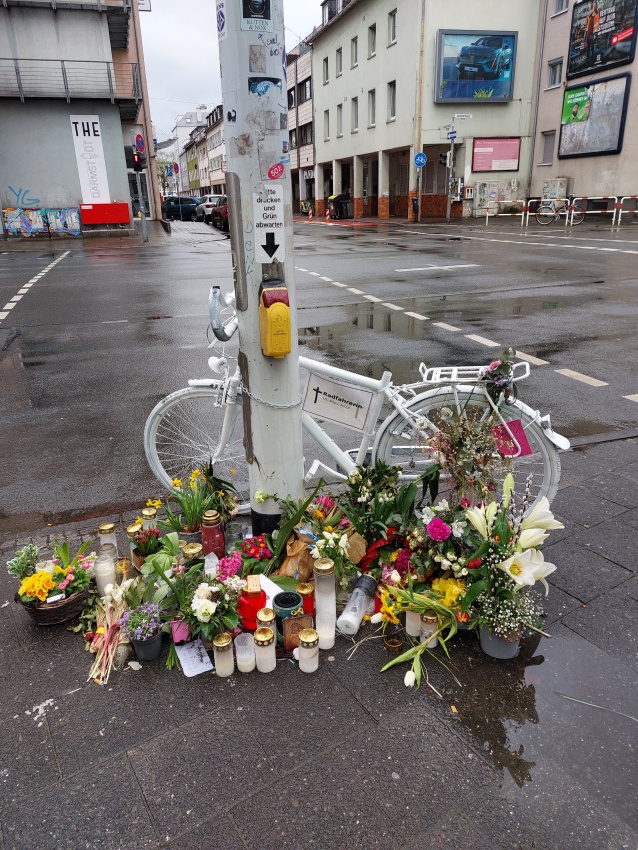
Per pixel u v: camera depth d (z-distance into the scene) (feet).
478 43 98.84
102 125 87.35
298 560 10.12
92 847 6.40
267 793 6.92
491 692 8.32
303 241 78.48
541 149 104.22
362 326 30.89
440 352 25.79
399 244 69.97
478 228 89.71
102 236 91.56
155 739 7.64
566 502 13.10
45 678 8.64
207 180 322.34
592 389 20.83
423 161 101.55
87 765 7.31
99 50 83.97
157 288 44.19
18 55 81.97
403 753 7.40
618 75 83.56
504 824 6.55
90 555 10.40
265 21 8.38
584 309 32.76
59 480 15.25
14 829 6.59
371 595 9.93
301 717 7.94
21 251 73.67
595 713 7.97
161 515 13.17
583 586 10.43
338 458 11.94
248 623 9.21
